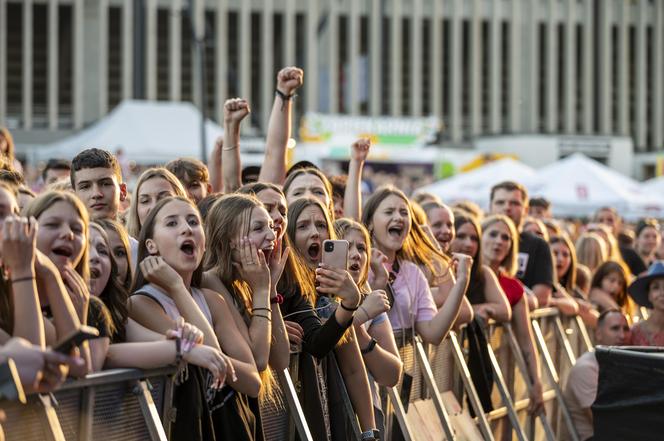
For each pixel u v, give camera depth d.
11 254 5.53
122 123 39.88
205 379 6.81
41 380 5.34
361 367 8.45
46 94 96.50
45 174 12.51
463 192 37.25
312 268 8.92
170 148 39.47
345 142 58.88
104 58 89.00
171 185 8.95
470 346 10.90
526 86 98.31
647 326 13.38
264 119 91.31
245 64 91.12
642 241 20.81
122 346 6.36
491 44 97.56
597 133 99.88
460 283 9.86
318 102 92.75
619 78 101.00
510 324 11.92
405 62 98.88
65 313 5.81
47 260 5.86
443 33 100.75
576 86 102.06
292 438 7.84
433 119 60.47
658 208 35.66
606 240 18.47
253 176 12.24
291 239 8.88
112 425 6.13
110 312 6.78
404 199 10.20
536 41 98.38
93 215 8.43
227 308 7.41
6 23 93.81
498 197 14.84
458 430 10.38
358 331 8.61
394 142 60.12
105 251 6.81
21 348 5.24
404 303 9.73
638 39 101.31
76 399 5.92
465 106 99.88
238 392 7.13
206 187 10.68
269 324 7.51
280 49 95.94
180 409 6.61
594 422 10.12
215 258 7.73
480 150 91.44
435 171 59.84
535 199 20.22
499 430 11.21
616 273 15.45
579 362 12.49
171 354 6.42
